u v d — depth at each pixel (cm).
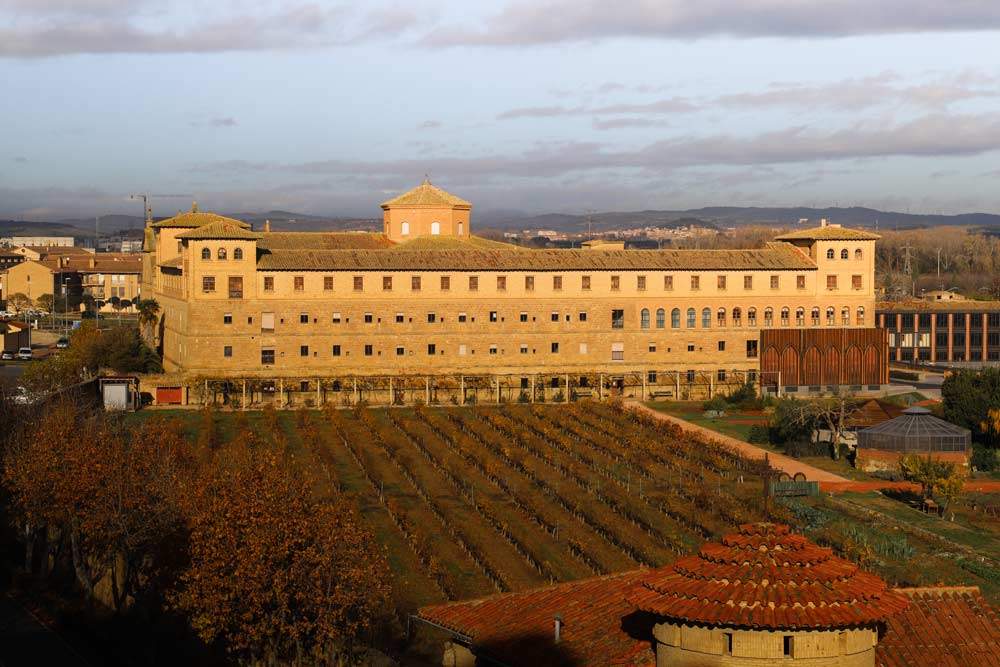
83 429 12088
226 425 18225
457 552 12031
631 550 11962
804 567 4703
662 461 16225
